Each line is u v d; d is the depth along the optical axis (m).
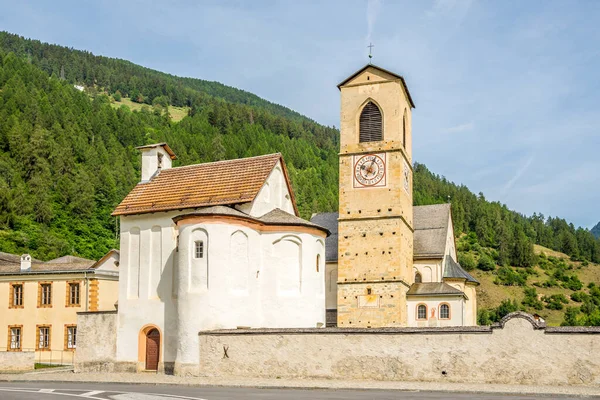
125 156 188.12
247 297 53.25
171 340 55.62
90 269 72.19
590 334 39.28
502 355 40.84
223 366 48.47
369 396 33.88
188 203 57.97
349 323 74.38
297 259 55.84
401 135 77.00
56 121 182.88
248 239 53.88
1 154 159.62
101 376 51.12
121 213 59.56
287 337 46.53
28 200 145.50
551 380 39.69
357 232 75.69
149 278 57.88
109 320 58.47
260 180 58.12
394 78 77.00
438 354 42.25
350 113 78.06
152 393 35.88
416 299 77.12
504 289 198.38
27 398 33.12
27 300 73.88
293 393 36.16
